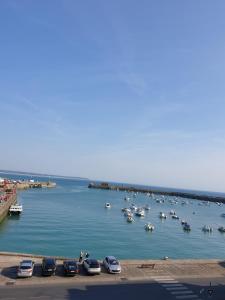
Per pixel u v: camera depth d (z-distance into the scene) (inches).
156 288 1470.2
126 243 3107.8
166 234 3841.0
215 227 4879.4
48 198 6727.4
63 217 4333.2
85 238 3159.5
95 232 3506.4
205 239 3782.0
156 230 4042.8
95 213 5029.5
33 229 3393.2
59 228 3548.2
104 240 3147.1
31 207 5059.1
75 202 6358.3
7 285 1374.3
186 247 3221.0
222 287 1547.7
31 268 1485.0
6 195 5002.5
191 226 4746.6
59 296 1295.5
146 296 1365.7
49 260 1588.3
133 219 4763.8
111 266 1631.4
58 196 7445.9
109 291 1390.3
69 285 1425.9
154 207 7003.0
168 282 1558.8
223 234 4284.0
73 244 2883.9
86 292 1360.7
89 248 2790.4
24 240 2903.5
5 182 7795.3
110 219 4564.5
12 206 4205.2
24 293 1301.7
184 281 1592.0
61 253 2568.9
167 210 6579.7
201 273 1734.7
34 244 2783.0
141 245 3090.6
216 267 1856.5
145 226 4028.1
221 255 3016.7
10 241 2837.1
